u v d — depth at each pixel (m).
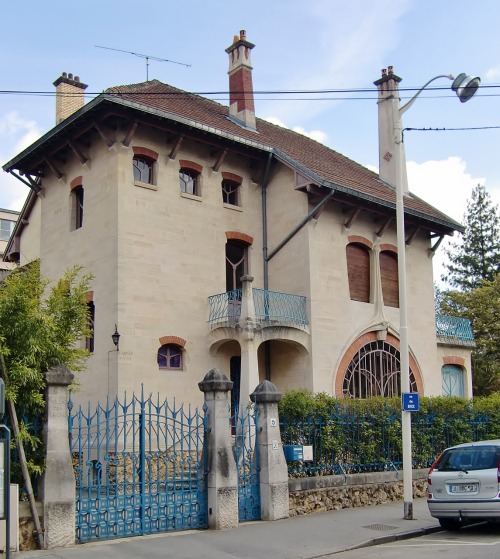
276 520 12.82
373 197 21.30
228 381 12.52
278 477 13.08
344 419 15.22
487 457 11.91
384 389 22.12
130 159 18.80
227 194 21.33
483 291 33.22
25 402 10.23
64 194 20.72
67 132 19.44
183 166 20.00
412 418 17.11
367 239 22.47
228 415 12.48
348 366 21.02
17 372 9.97
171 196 19.53
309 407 14.44
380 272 22.80
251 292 18.72
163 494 11.70
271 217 21.78
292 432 14.11
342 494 14.50
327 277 20.91
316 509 13.90
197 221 20.03
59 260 20.50
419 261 24.59
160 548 10.26
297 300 20.17
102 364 18.02
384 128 26.67
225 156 21.06
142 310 18.30
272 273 21.44
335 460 14.91
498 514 11.49
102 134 18.56
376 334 22.19
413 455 16.98
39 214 24.73
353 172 25.08
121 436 16.94
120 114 18.12
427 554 10.08
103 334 18.14
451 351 25.38
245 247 21.47
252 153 21.23
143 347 18.16
